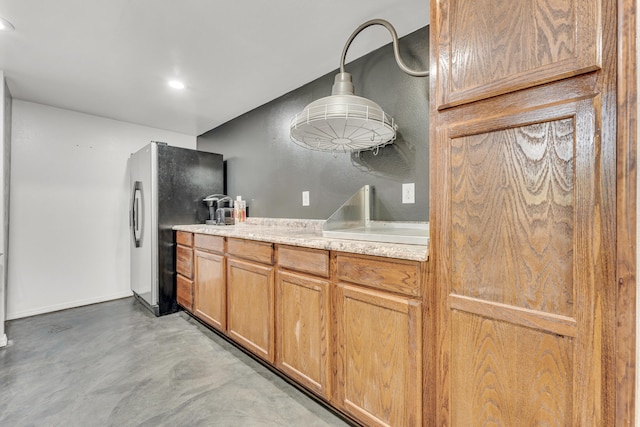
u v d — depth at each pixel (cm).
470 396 98
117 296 341
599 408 74
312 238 163
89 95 273
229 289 216
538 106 83
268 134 296
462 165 100
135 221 317
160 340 231
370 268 126
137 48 197
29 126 288
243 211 313
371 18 169
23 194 284
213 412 149
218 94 274
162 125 364
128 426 139
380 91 200
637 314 70
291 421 143
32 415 146
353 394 133
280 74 236
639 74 69
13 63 213
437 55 106
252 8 159
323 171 243
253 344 192
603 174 73
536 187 84
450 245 102
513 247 89
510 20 89
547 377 83
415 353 111
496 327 92
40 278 293
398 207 192
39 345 222
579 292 77
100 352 211
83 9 158
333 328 143
